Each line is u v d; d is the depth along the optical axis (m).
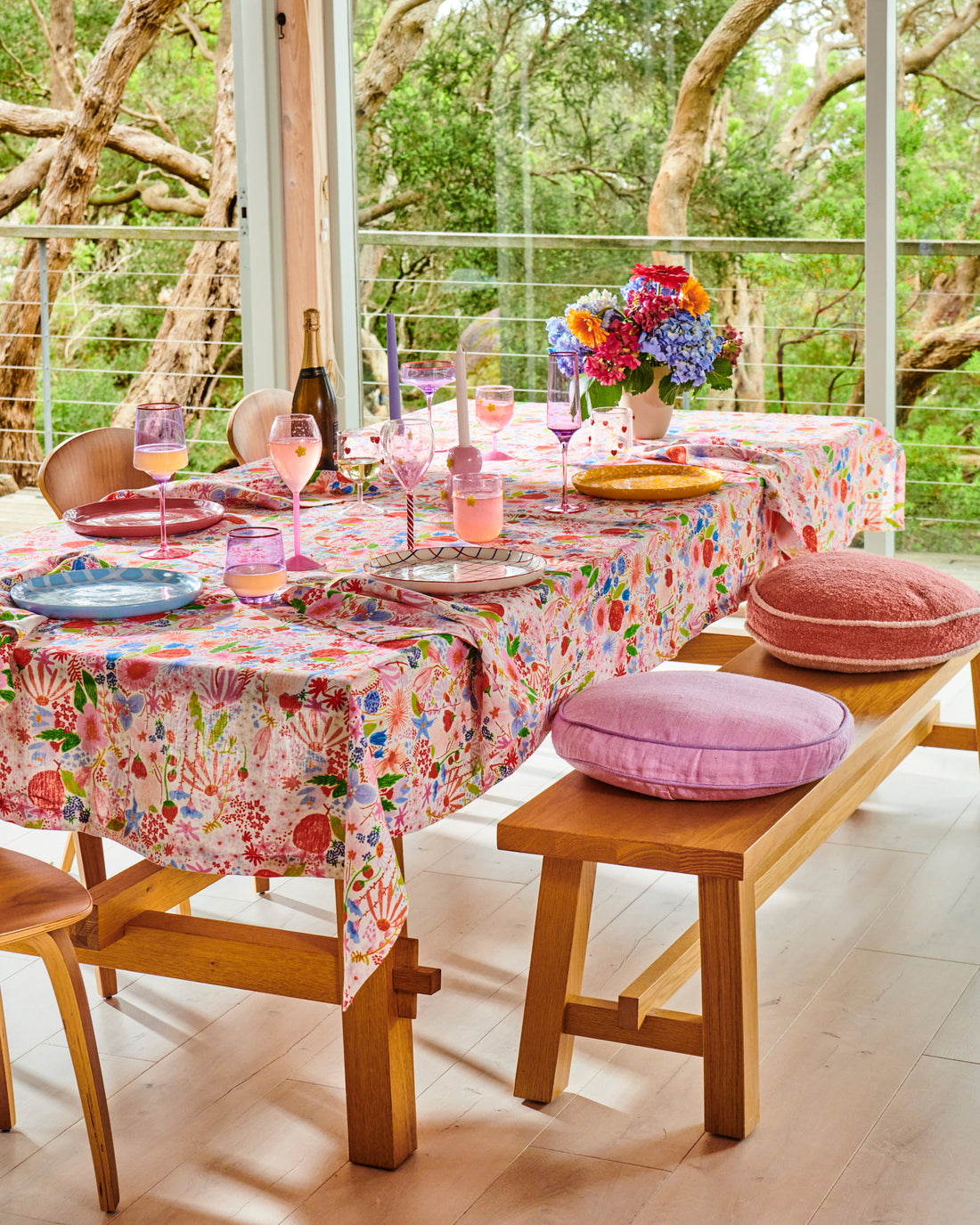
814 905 2.67
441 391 5.23
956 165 4.38
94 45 8.45
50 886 1.75
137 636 1.79
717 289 4.74
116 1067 2.18
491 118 4.93
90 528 2.35
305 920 2.65
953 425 4.55
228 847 1.68
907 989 2.35
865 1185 1.84
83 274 8.83
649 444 3.16
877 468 3.45
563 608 2.01
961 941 2.51
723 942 1.89
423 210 5.09
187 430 8.97
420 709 1.70
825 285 4.59
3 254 8.76
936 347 4.52
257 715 1.63
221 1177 1.89
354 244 5.19
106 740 1.73
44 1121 2.04
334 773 1.62
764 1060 2.14
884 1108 2.01
